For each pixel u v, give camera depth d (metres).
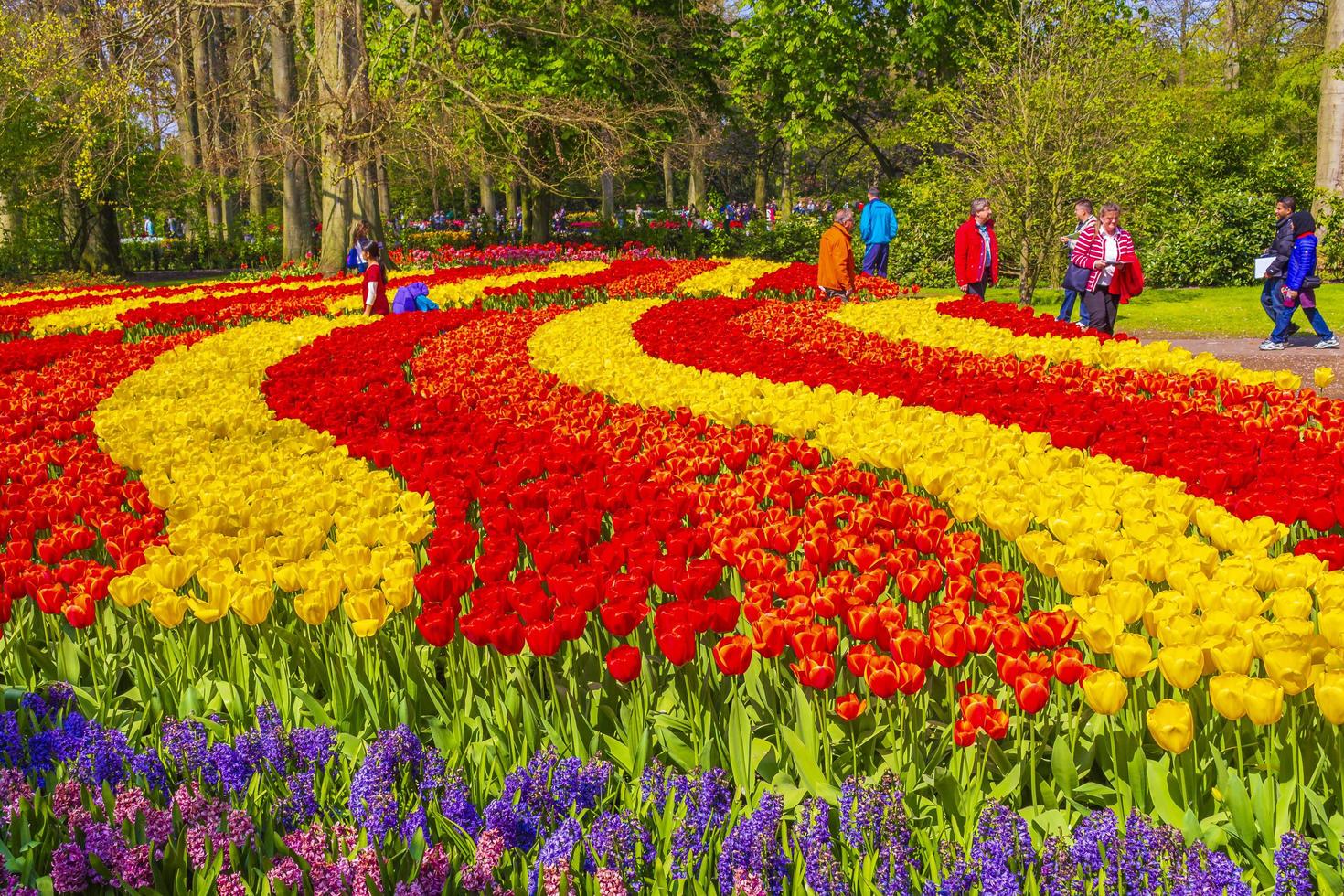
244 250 37.66
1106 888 2.22
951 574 3.35
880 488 4.80
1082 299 12.17
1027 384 7.75
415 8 25.30
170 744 2.78
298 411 7.12
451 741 2.96
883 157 35.94
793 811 2.60
